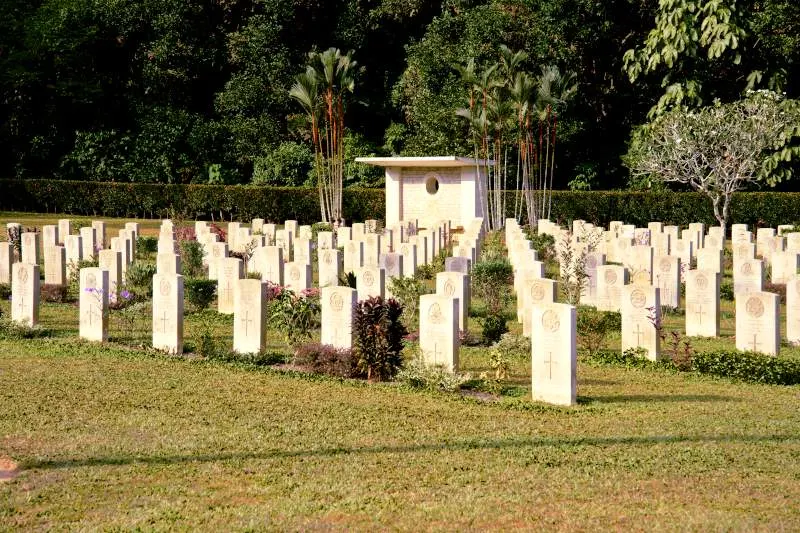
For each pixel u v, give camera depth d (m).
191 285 29.19
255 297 22.25
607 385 19.89
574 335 17.84
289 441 15.18
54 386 18.69
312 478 13.34
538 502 12.24
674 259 29.81
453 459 14.17
